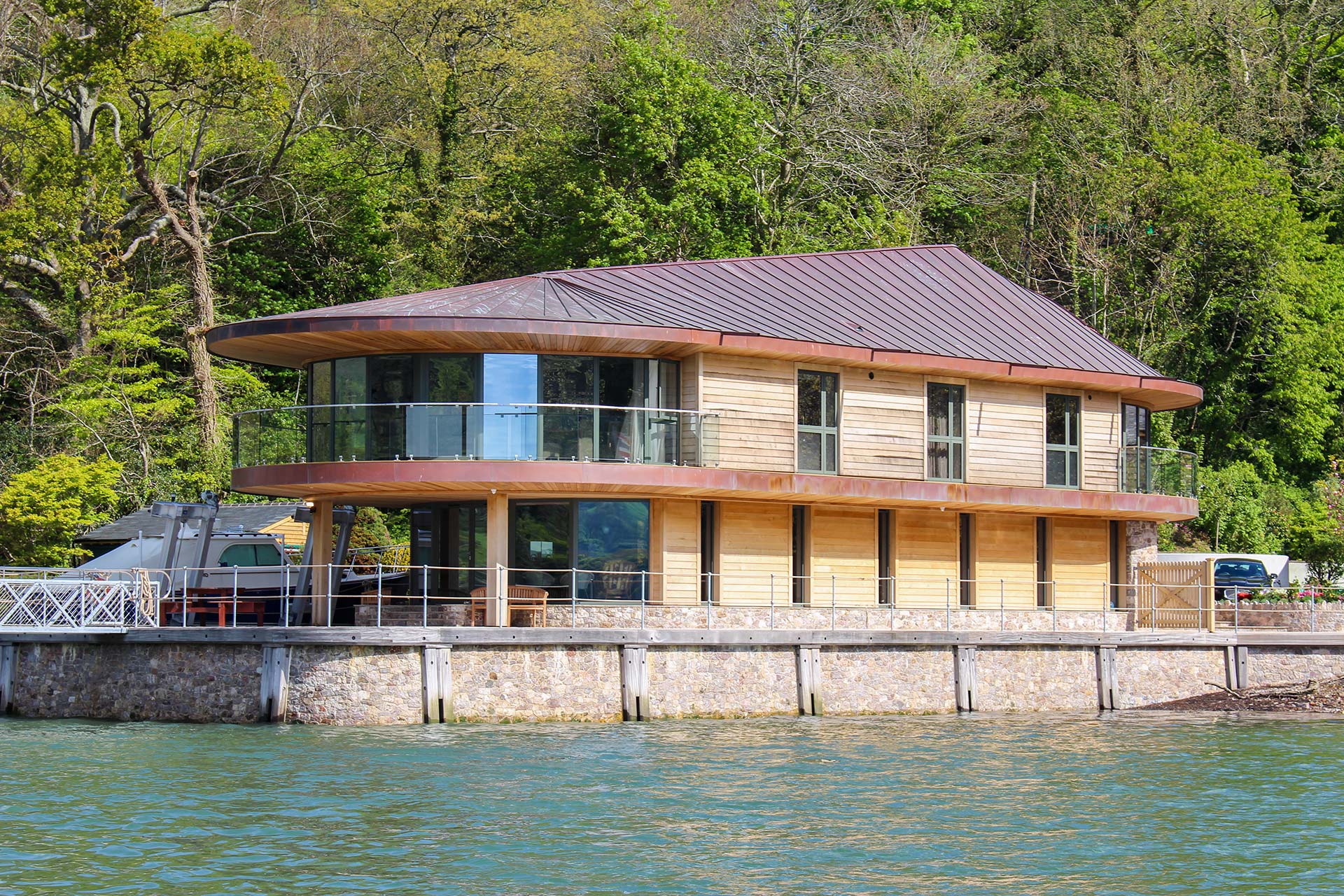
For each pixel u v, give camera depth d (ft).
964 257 139.74
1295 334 202.90
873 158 208.95
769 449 112.47
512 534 110.52
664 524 109.40
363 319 101.96
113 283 169.89
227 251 192.85
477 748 85.76
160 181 178.50
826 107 207.21
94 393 162.20
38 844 63.72
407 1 201.46
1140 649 120.37
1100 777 83.20
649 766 82.02
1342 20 232.12
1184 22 228.22
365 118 204.54
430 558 117.19
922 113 213.05
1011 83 233.96
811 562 117.50
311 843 64.49
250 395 175.32
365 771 78.79
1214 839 68.28
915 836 67.82
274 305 192.75
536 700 96.17
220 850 63.21
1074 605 131.13
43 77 170.81
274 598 109.19
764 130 204.33
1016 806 74.79
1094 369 128.57
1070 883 60.54
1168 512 131.34
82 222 170.50
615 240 181.37
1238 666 124.47
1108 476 130.72
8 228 158.51
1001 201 220.43
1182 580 133.69
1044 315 135.64
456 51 206.69
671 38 197.98
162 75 162.20
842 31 224.12
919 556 122.72
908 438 119.65
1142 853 65.41
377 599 100.48
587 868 61.21
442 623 109.91
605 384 109.29
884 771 83.15
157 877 59.16
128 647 99.86
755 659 103.76
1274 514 193.06
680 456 109.40
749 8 217.56
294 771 78.79
